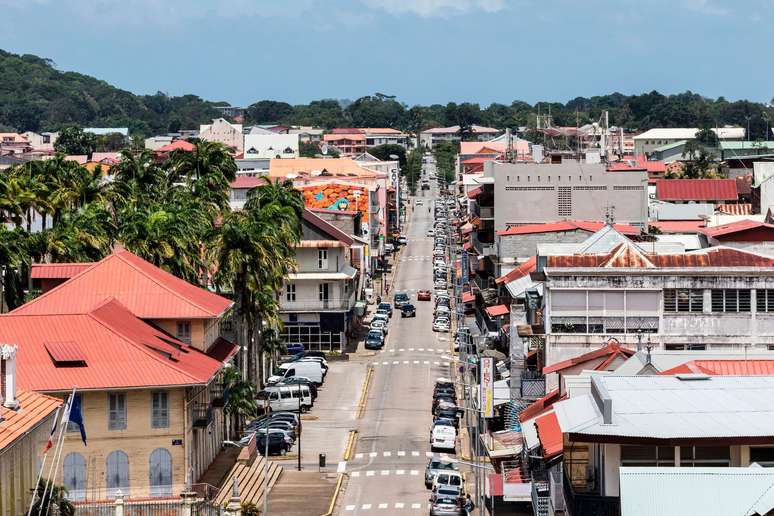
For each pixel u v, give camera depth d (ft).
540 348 618.85
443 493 556.51
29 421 365.81
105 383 518.37
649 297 596.70
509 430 610.65
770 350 586.45
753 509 291.79
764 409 353.51
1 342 529.45
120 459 528.63
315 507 565.53
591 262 603.67
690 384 384.27
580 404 371.35
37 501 369.09
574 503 346.13
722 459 339.16
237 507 510.99
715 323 594.65
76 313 545.44
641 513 294.05
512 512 543.80
